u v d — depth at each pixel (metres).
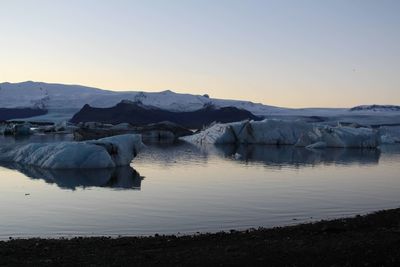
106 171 33.47
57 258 11.72
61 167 33.88
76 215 18.36
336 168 37.81
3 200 21.69
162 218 17.84
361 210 19.83
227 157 47.53
